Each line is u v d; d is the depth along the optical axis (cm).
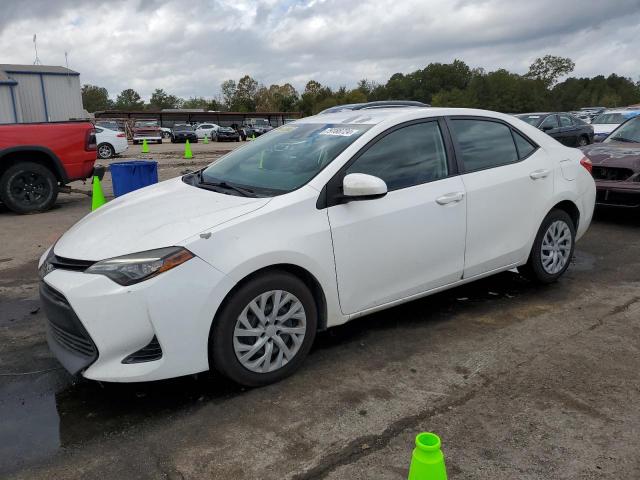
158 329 291
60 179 912
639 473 251
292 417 298
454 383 332
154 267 291
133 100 14175
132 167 852
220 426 292
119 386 336
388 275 374
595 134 1803
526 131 473
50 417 304
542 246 476
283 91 11094
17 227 795
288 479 250
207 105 11281
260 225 319
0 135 851
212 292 299
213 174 422
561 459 261
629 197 712
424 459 157
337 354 372
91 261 303
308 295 338
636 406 304
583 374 340
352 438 279
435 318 432
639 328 407
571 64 11588
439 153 407
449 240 401
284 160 389
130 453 271
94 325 289
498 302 464
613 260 584
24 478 253
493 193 424
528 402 309
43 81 2797
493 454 265
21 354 382
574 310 444
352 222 350
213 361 315
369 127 384
